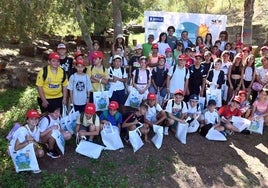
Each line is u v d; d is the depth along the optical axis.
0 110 7.70
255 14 15.88
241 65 7.67
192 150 6.43
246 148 6.74
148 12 10.48
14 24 8.80
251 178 5.88
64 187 5.14
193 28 10.70
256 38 15.30
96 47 7.97
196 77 7.27
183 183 5.59
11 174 5.24
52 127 5.64
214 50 8.56
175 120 6.69
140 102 6.92
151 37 8.91
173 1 15.43
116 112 6.25
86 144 5.94
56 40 15.48
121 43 8.22
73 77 6.27
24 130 5.15
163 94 7.33
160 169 5.82
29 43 10.28
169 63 7.88
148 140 6.59
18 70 9.49
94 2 10.80
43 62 12.51
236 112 7.08
